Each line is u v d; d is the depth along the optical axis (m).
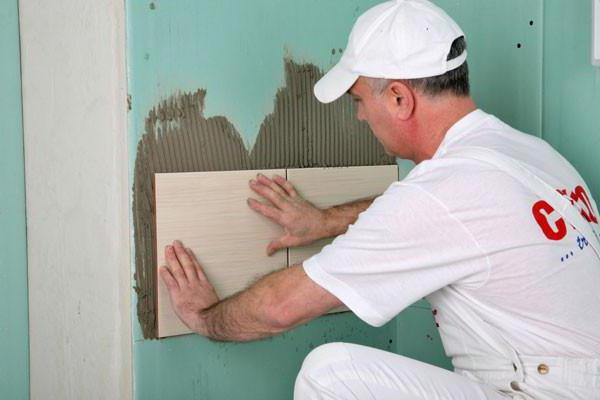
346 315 2.16
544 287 1.32
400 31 1.47
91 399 1.91
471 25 2.12
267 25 1.91
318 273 1.38
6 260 2.18
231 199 1.84
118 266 1.76
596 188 1.88
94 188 1.83
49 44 2.00
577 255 1.35
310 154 2.02
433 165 1.37
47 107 2.04
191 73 1.79
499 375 1.41
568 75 1.92
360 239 1.36
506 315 1.37
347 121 2.09
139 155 1.72
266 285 1.46
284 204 1.87
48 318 2.11
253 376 1.96
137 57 1.70
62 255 2.01
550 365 1.35
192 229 1.78
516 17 2.00
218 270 1.83
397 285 1.35
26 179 2.18
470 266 1.33
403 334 2.28
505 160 1.35
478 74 2.11
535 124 1.99
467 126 1.48
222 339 1.61
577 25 1.89
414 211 1.33
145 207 1.74
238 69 1.87
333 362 1.48
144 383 1.76
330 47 2.04
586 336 1.34
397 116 1.50
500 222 1.31
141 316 1.75
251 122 1.90
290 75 1.97
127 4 1.68
